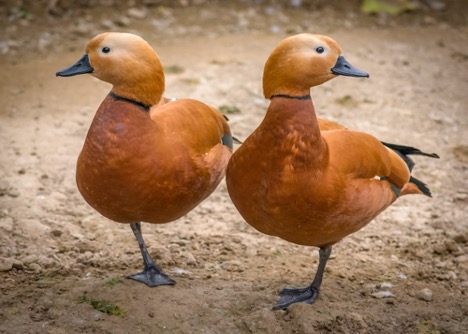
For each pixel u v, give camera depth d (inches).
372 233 433.4
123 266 379.9
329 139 313.0
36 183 463.8
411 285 375.6
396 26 813.9
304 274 378.6
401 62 709.3
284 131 291.6
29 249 390.9
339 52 298.5
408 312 343.3
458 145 550.6
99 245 404.2
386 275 385.7
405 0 853.8
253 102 605.0
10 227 407.2
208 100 599.2
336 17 825.5
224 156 347.6
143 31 757.3
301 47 290.8
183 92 607.8
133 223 354.9
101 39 309.4
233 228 434.9
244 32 770.2
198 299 339.3
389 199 330.6
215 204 462.6
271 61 295.0
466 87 661.9
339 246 418.3
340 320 326.0
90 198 320.8
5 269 365.1
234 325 320.5
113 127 305.4
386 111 603.2
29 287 347.9
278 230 309.1
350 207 303.1
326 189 294.7
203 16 802.2
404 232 434.6
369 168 315.0
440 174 506.0
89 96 609.0
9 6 783.7
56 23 763.4
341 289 363.6
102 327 313.7
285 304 336.8
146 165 306.5
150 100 310.3
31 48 706.2
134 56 305.4
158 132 311.7
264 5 837.8
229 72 657.6
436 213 455.8
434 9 855.7
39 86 621.6
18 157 496.7
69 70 312.0
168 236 419.5
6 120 555.2
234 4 834.2
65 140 529.7
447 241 417.7
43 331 307.7
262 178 296.7
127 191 309.4
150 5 813.9
